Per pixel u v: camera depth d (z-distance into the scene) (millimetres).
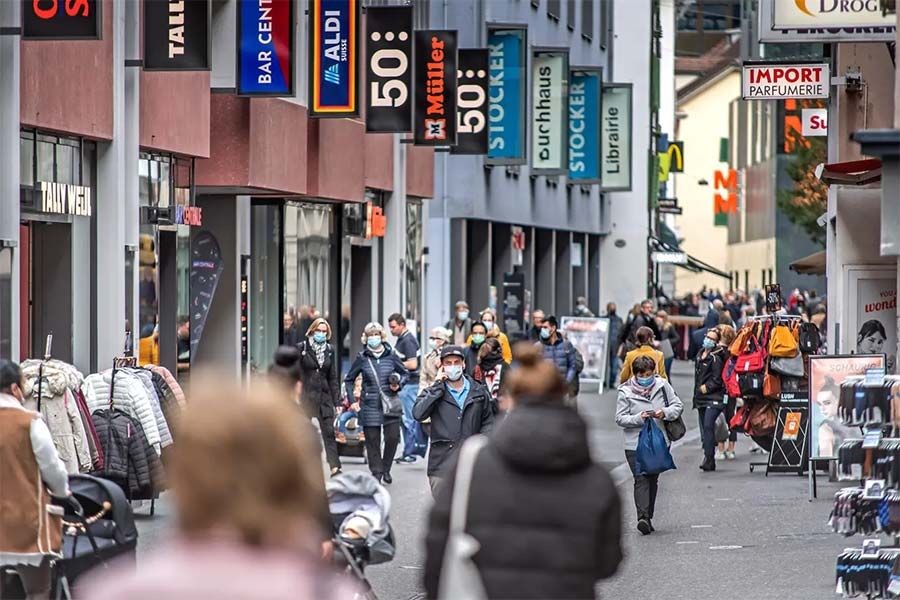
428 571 16500
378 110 78250
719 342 62250
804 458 59688
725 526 45375
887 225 26922
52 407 41219
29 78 48375
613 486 16469
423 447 63156
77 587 27781
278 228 79562
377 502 24516
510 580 16078
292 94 61031
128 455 44938
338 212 86688
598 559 16312
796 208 155000
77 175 53188
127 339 56625
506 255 124438
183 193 63500
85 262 54281
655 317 103750
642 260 164625
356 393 55625
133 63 55188
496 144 107812
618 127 142125
